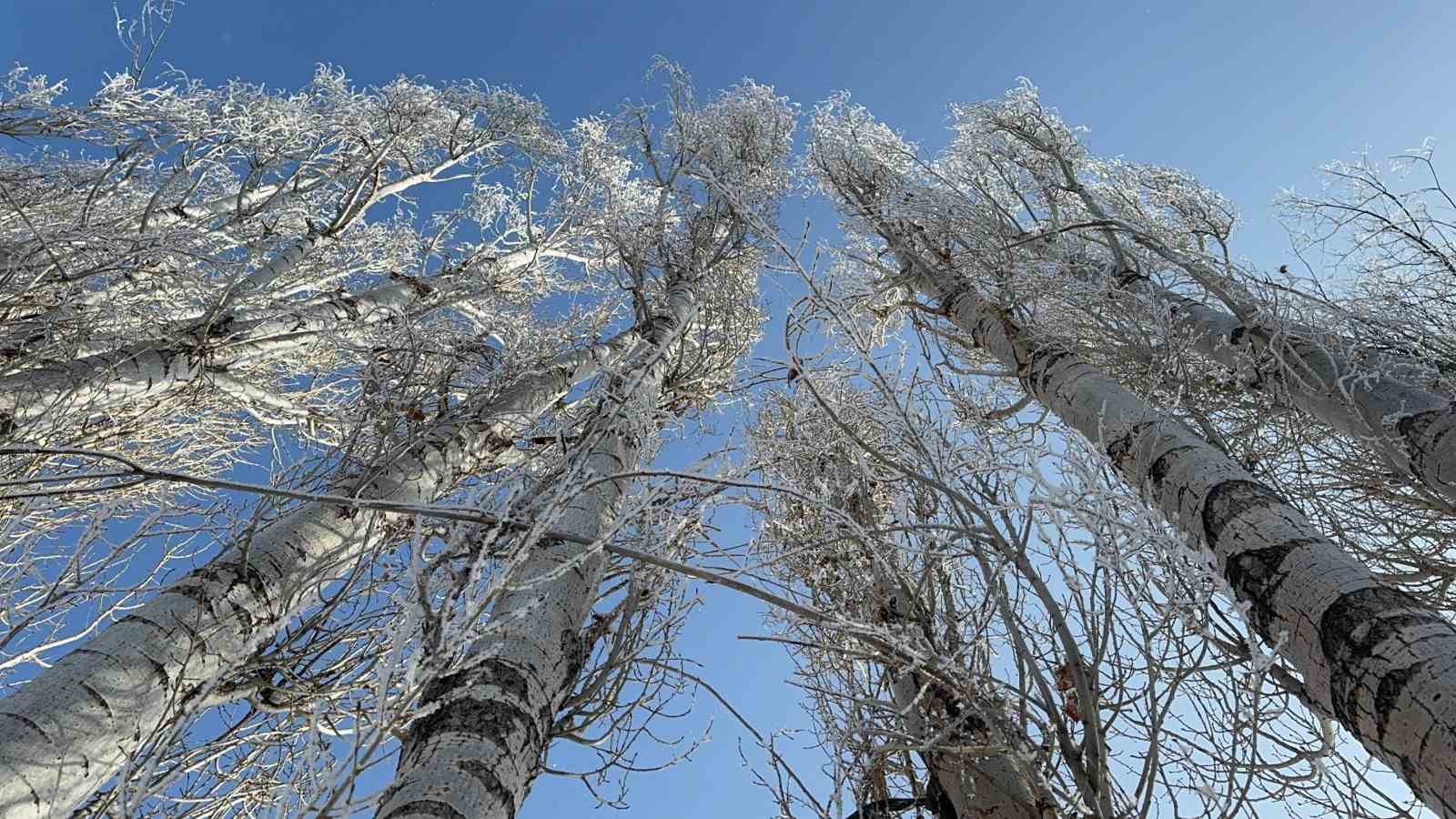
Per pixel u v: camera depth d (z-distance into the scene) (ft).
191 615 9.54
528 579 9.28
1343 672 8.39
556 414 14.89
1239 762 7.48
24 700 7.96
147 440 20.57
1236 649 9.60
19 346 15.64
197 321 19.57
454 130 31.99
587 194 33.68
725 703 9.84
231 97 24.66
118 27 19.89
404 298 26.23
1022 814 10.51
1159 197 23.04
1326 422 15.03
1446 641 7.92
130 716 8.51
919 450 10.53
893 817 12.00
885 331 25.13
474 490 9.05
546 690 8.25
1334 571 9.14
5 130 17.56
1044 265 20.16
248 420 23.73
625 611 10.22
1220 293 16.99
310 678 11.52
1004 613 8.57
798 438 13.65
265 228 25.71
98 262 17.74
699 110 33.30
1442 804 7.22
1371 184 17.37
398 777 6.78
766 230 12.97
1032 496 8.36
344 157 29.86
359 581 11.98
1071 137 25.59
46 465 15.66
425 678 6.39
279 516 11.45
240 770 12.64
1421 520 14.99
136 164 21.38
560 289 34.50
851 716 10.85
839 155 25.91
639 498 10.89
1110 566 8.34
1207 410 17.58
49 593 9.55
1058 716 8.14
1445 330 15.90
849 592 13.12
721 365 25.31
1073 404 15.25
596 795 11.12
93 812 10.13
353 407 16.19
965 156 26.45
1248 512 10.52
